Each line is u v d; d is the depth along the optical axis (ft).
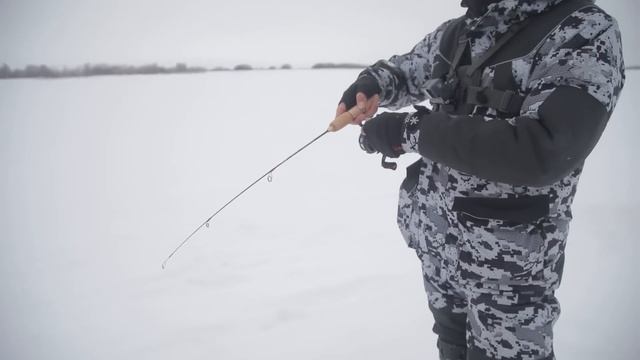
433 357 6.78
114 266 10.46
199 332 7.60
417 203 4.52
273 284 9.24
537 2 3.53
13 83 75.97
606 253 9.93
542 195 3.57
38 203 16.12
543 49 3.44
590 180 15.74
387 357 6.79
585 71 3.14
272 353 6.95
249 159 23.68
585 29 3.28
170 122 37.91
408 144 3.81
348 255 10.66
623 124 25.62
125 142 29.66
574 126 3.01
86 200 16.44
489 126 3.29
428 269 4.53
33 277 10.00
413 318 7.88
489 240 3.73
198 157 24.64
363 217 13.48
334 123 4.55
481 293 3.88
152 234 12.64
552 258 3.73
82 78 97.96
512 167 3.17
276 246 11.33
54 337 7.61
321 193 16.40
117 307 8.55
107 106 48.65
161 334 7.60
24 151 26.86
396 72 4.94
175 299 8.80
